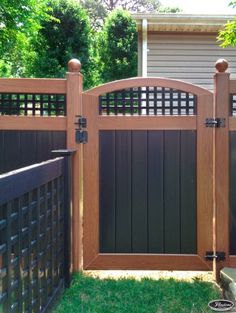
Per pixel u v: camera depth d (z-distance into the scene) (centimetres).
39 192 261
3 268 197
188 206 372
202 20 821
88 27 1186
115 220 376
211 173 368
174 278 378
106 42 1304
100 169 375
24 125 367
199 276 384
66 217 343
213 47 876
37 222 255
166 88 373
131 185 374
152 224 374
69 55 1140
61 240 337
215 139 365
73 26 1154
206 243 370
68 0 1159
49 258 294
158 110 381
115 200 375
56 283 316
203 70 877
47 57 1141
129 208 374
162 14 819
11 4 778
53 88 366
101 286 350
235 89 363
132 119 371
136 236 375
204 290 343
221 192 365
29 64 1156
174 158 371
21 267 221
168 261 373
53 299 299
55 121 367
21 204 221
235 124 363
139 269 375
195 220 372
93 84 1197
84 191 374
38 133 368
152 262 374
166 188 372
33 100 370
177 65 877
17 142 368
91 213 375
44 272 275
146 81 369
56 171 311
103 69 1308
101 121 372
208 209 369
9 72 1130
